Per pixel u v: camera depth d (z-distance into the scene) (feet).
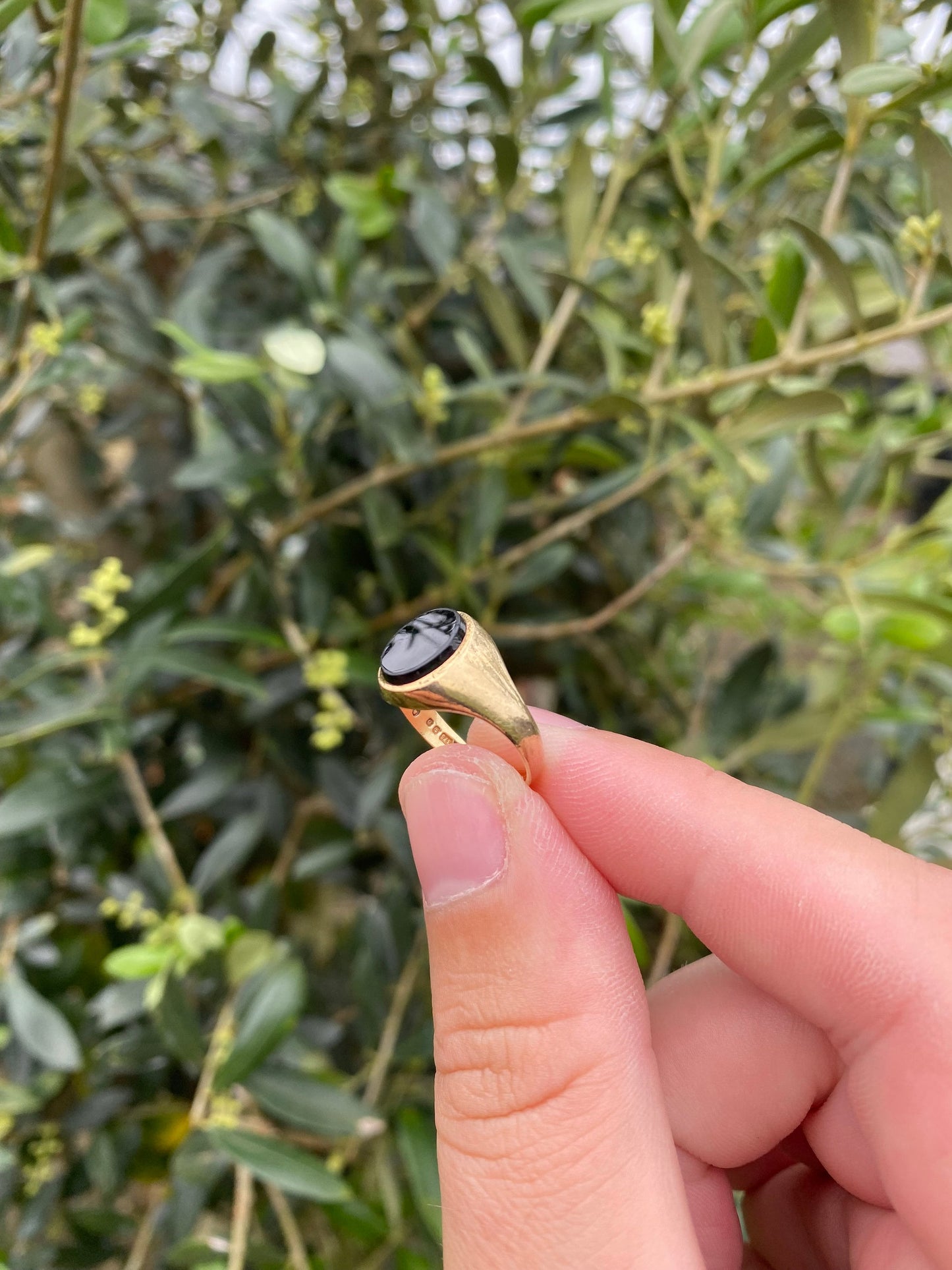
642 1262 0.28
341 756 0.64
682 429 0.58
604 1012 0.29
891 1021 0.30
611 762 0.34
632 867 0.34
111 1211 0.50
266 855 0.69
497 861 0.29
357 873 0.67
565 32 0.52
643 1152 0.29
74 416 0.75
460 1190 0.29
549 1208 0.28
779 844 0.32
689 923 0.35
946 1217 0.28
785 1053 0.35
